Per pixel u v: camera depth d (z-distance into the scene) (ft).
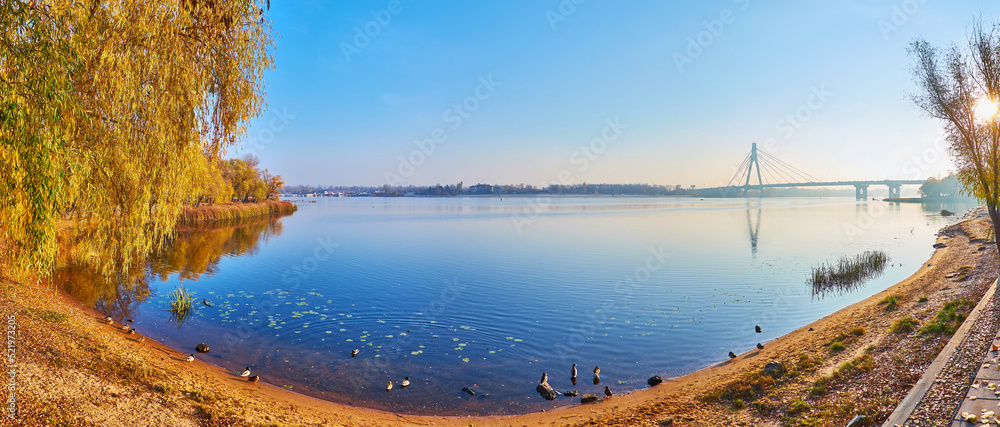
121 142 43.16
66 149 36.40
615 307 81.00
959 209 436.35
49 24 32.83
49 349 41.86
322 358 56.65
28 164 30.53
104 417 31.96
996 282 67.05
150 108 43.29
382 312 76.95
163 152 45.42
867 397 36.52
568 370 54.29
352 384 49.83
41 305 59.77
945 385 33.50
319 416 41.29
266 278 105.40
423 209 483.92
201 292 89.61
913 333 50.72
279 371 52.65
